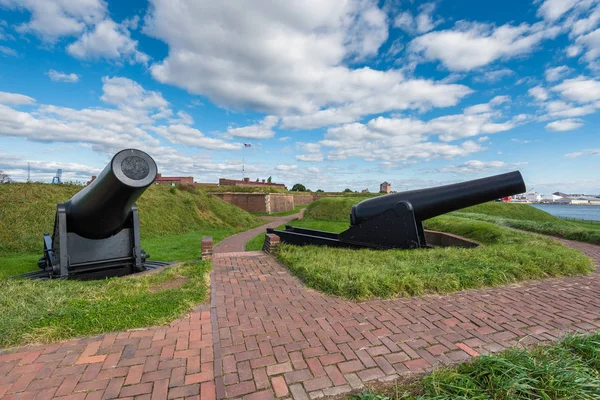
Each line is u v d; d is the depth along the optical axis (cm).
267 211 3538
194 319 317
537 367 209
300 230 820
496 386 195
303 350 253
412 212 611
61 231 503
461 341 266
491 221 1324
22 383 212
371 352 248
